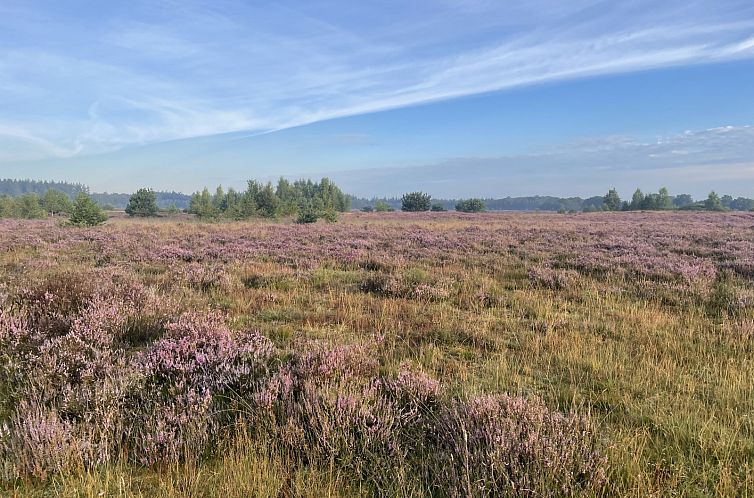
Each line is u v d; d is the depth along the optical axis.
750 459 3.08
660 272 10.27
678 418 3.59
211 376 4.03
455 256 13.63
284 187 74.00
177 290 8.27
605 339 5.99
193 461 2.88
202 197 60.41
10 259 12.12
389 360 4.98
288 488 2.68
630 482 2.77
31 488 2.67
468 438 3.00
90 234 19.31
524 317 7.13
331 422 3.16
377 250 15.40
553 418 3.19
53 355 4.19
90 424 3.16
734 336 5.89
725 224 30.39
